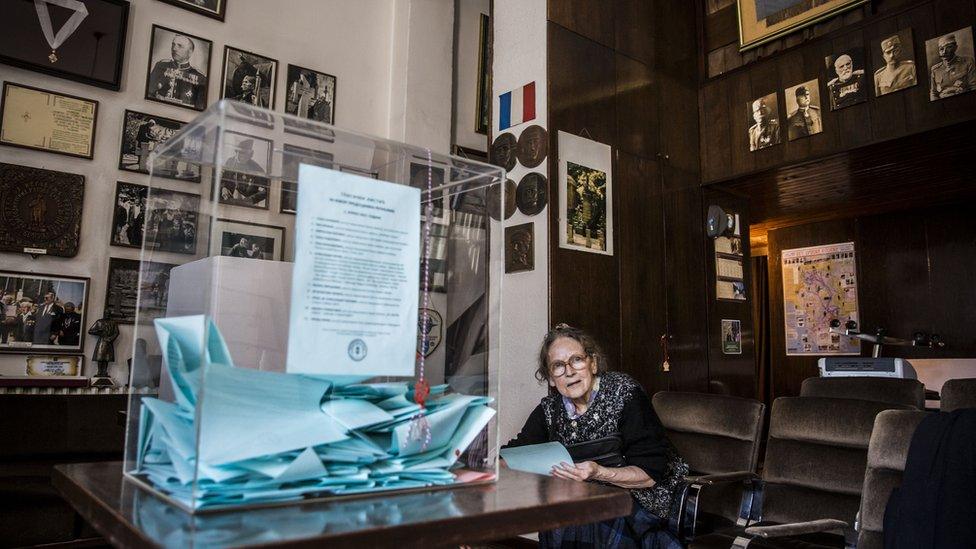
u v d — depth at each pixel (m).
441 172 0.82
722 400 2.96
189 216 0.73
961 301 6.81
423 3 4.98
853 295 7.55
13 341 3.34
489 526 0.66
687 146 5.61
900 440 2.03
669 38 5.59
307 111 4.52
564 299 4.10
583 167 4.43
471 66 5.41
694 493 2.51
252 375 0.64
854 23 4.95
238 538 0.53
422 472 0.77
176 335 0.68
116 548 0.60
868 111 4.84
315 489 0.67
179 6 4.02
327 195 0.70
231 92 4.17
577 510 0.75
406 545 0.60
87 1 3.68
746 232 6.17
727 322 5.62
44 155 3.51
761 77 5.48
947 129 4.48
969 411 1.85
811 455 2.55
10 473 2.73
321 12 4.68
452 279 0.82
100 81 3.67
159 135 3.87
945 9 4.50
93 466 0.92
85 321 3.54
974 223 6.77
